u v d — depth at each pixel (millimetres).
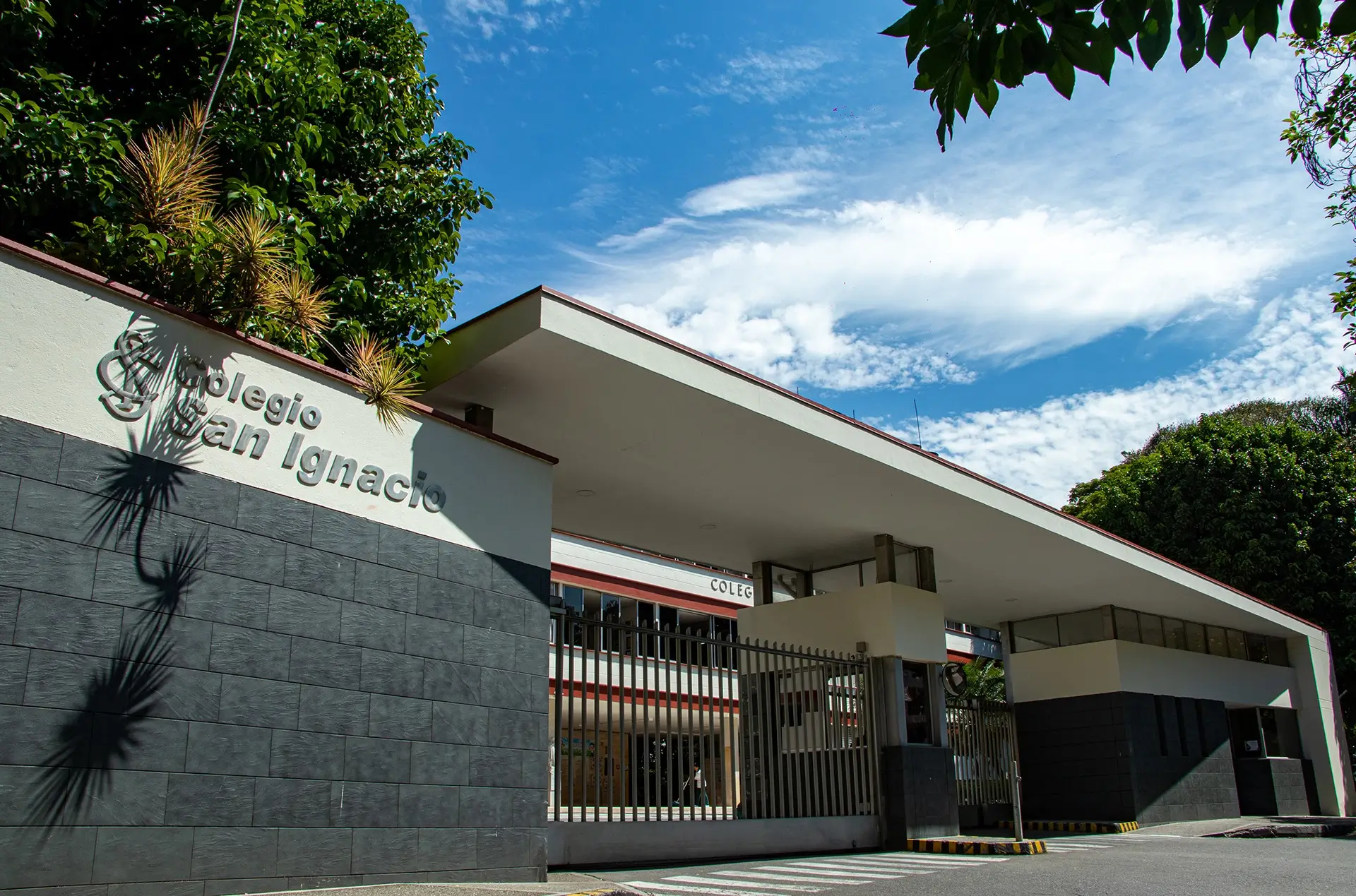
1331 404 28438
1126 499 26375
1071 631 19547
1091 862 11094
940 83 3473
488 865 7676
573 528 14406
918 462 12273
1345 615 23188
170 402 6293
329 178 9711
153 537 6020
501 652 8266
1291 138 10766
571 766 9633
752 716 13250
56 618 5453
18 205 6875
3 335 5531
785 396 10719
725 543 15211
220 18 8305
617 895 7570
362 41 10055
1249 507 23938
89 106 7566
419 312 9406
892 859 11648
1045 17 3334
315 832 6512
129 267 6750
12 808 5094
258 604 6508
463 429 8469
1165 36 3318
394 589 7484
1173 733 18938
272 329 7668
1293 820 18438
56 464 5625
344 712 6879
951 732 18031
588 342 8859
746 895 8000
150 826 5652
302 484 7012
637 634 10719
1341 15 3244
